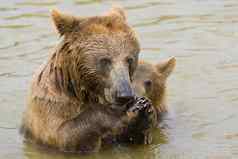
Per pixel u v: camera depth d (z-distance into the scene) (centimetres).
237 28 1927
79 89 1345
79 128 1337
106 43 1313
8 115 1517
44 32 1930
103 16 1359
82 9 2069
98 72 1318
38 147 1381
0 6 2119
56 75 1364
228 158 1302
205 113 1511
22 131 1440
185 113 1523
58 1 2150
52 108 1362
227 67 1711
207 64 1731
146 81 1520
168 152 1348
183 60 1755
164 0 2148
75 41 1331
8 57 1783
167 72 1597
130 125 1350
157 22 1981
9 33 1930
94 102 1362
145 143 1390
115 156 1345
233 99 1555
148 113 1338
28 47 1838
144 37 1889
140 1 2144
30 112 1411
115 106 1324
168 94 1612
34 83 1423
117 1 2142
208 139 1393
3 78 1677
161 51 1803
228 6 2084
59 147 1353
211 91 1602
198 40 1862
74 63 1330
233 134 1407
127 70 1304
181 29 1931
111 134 1359
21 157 1344
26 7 2106
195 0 2141
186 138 1407
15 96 1592
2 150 1376
